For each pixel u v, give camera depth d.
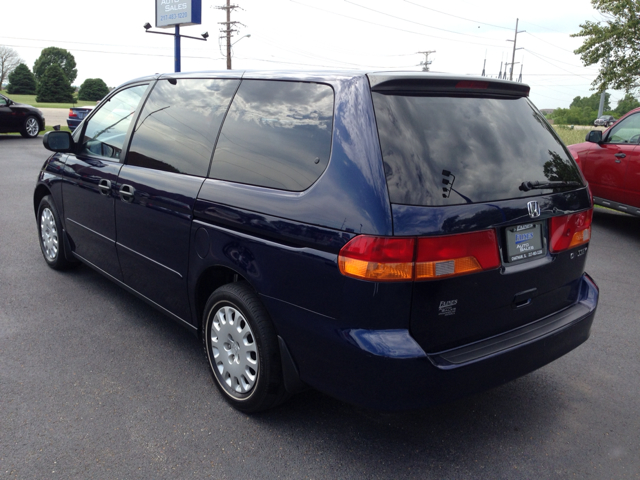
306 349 2.40
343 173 2.23
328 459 2.49
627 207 7.31
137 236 3.47
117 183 3.61
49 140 4.14
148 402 2.90
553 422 2.85
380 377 2.15
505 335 2.48
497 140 2.48
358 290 2.14
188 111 3.22
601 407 3.01
